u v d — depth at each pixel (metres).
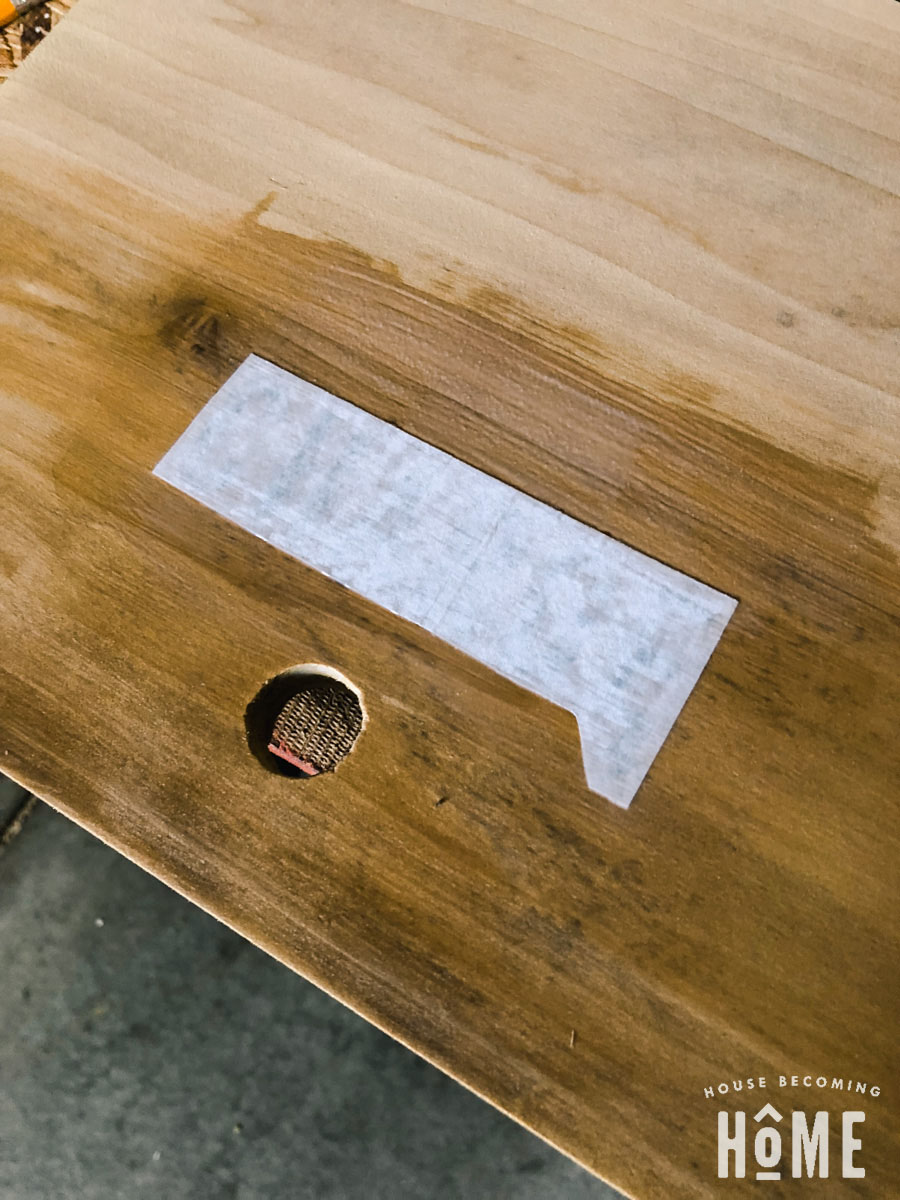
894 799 0.13
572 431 0.15
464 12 0.18
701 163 0.17
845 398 0.15
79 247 0.17
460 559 0.14
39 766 0.14
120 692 0.14
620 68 0.17
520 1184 0.24
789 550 0.14
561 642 0.14
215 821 0.13
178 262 0.16
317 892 0.13
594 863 0.13
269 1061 0.25
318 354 0.16
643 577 0.14
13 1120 0.25
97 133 0.17
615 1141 0.12
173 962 0.26
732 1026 0.12
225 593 0.14
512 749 0.13
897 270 0.16
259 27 0.18
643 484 0.15
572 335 0.16
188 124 0.17
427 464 0.15
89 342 0.16
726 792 0.13
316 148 0.17
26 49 0.20
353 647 0.14
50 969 0.26
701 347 0.15
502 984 0.12
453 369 0.15
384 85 0.17
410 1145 0.24
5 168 0.17
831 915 0.13
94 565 0.15
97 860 0.27
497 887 0.13
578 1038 0.12
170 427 0.15
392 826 0.13
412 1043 0.12
